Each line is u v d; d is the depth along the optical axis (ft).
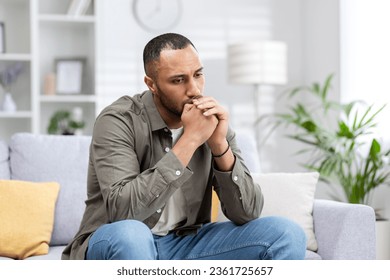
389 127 19.80
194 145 9.47
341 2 22.44
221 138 9.89
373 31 20.76
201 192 10.57
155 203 9.31
